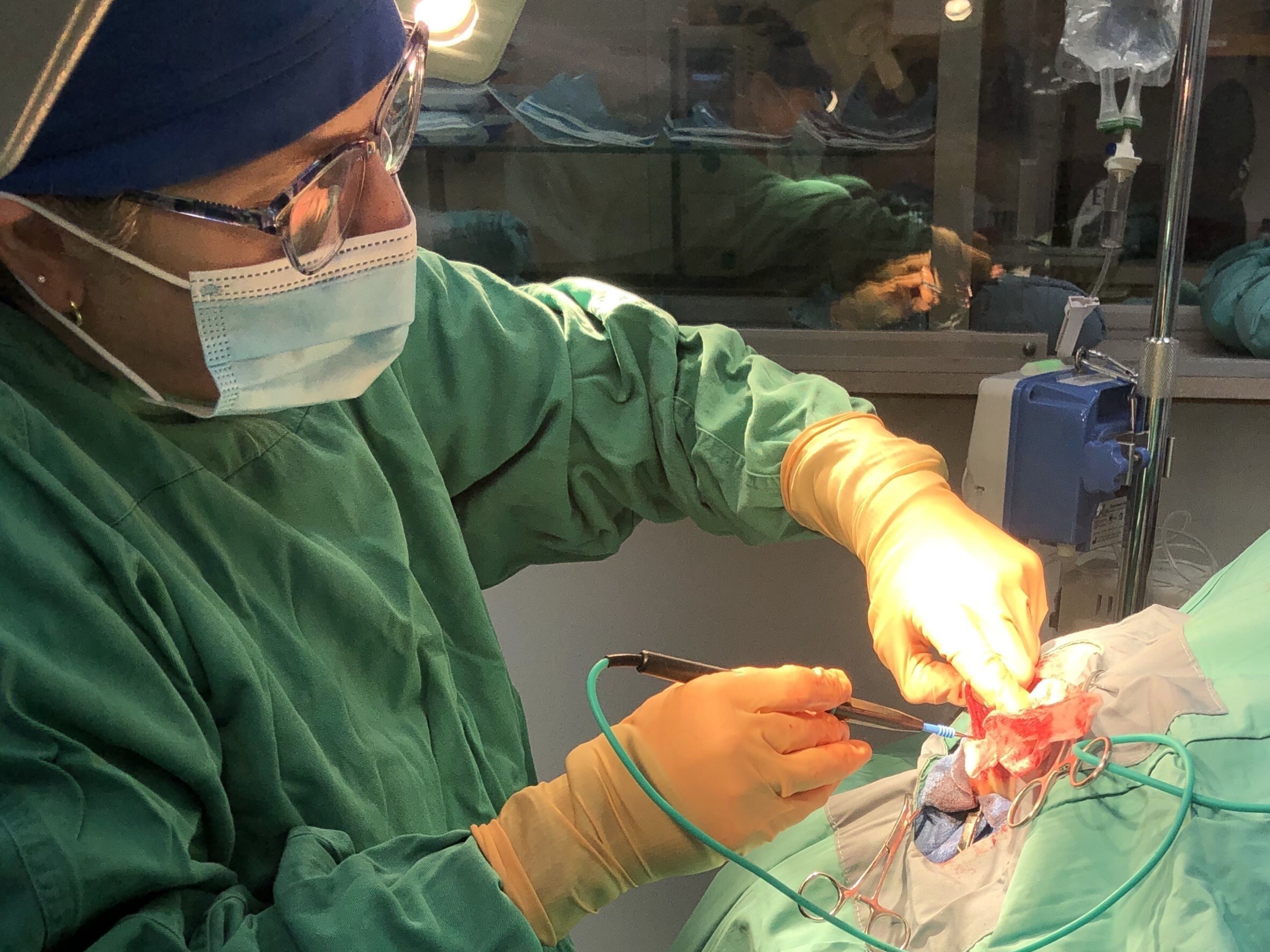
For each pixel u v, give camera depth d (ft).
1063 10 3.54
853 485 2.96
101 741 1.78
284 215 2.02
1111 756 2.41
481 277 3.21
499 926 1.92
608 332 3.19
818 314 4.01
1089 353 3.34
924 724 2.60
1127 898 2.16
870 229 3.93
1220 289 3.84
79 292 2.02
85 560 1.89
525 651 4.51
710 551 4.30
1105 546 3.27
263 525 2.29
